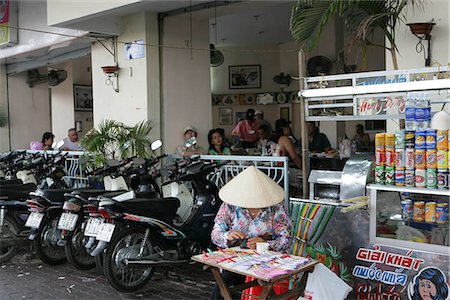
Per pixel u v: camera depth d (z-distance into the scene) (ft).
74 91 37.42
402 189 11.18
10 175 22.15
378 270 11.56
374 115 12.26
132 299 13.94
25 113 35.96
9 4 28.89
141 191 15.96
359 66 31.32
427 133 10.96
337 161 25.48
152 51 22.62
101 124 22.65
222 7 21.52
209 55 24.68
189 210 15.85
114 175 17.20
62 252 17.37
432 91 11.68
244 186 10.69
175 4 21.33
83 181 22.03
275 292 10.47
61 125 37.86
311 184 13.16
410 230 11.53
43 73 36.11
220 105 43.73
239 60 43.29
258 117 29.63
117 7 20.77
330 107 12.82
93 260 16.70
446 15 14.87
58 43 26.05
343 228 12.09
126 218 13.80
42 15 26.96
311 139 28.89
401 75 12.07
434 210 11.25
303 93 13.12
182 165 15.98
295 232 12.84
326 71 28.81
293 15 14.93
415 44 15.49
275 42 41.68
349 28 16.26
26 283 15.56
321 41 30.40
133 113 23.12
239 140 29.53
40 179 20.54
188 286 14.82
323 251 12.36
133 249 14.08
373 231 11.67
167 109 22.98
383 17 14.64
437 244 11.09
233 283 10.79
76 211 15.83
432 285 10.83
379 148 11.63
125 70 23.34
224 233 10.73
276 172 14.74
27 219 17.08
